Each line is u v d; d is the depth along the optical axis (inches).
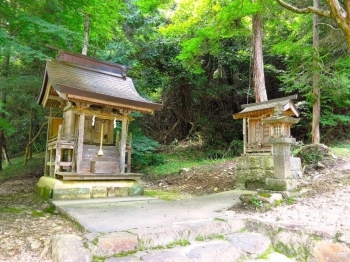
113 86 320.5
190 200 257.8
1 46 218.7
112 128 325.1
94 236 131.4
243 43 587.8
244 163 323.0
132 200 258.2
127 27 533.0
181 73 602.5
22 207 232.5
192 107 711.1
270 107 289.6
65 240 125.4
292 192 219.5
